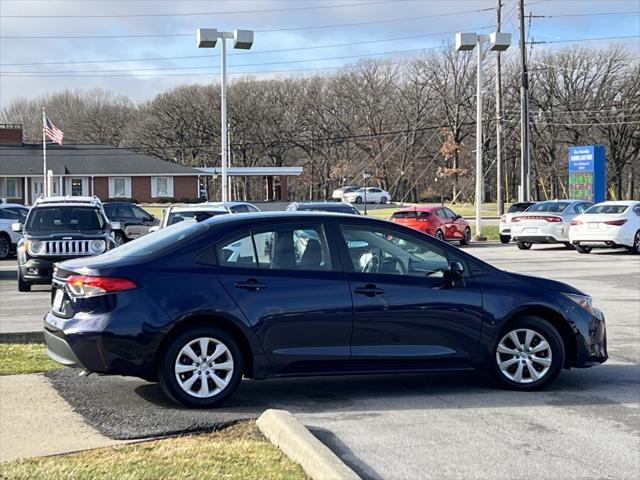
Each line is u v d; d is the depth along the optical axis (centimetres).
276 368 656
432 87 7656
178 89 8562
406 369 684
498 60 4228
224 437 555
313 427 597
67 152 6291
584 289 1493
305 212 704
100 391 698
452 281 698
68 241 1478
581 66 7000
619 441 566
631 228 2281
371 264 691
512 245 2891
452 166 7662
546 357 720
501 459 524
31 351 864
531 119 7006
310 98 8425
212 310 638
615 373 802
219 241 664
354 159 8294
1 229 2444
